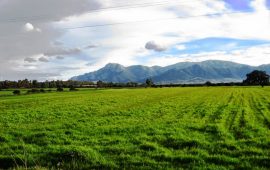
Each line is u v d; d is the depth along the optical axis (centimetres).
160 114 4019
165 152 1767
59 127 2786
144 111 4428
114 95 9500
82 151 1747
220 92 10650
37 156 1722
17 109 5044
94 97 8431
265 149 1803
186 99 7056
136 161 1583
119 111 4431
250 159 1581
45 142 2070
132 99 7325
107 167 1523
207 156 1642
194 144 1944
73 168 1511
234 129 2656
